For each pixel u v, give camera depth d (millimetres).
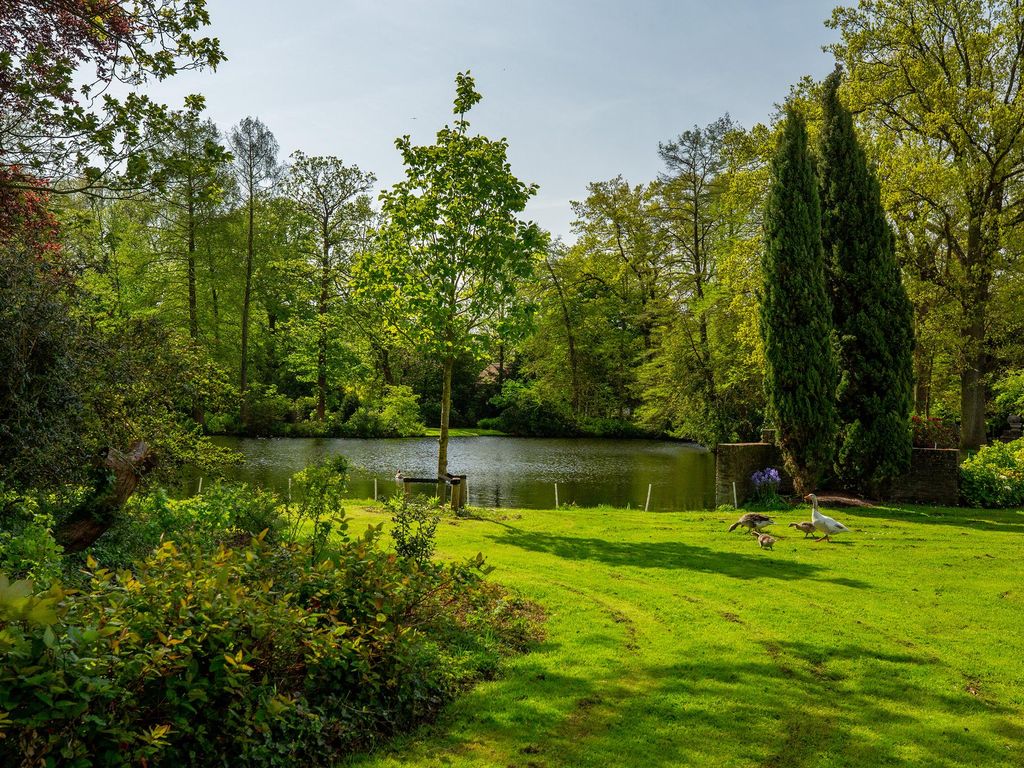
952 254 23781
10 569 5266
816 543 12172
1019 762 4676
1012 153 21953
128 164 8180
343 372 42562
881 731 5086
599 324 48281
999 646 6980
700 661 6363
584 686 5715
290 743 4199
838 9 23828
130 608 4059
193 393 11047
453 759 4445
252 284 39375
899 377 16609
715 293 33156
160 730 3492
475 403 54094
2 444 7246
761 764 4555
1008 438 30766
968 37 22781
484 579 8852
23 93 7852
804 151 16422
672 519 14789
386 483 23672
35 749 3195
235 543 8680
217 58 8898
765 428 18969
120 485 7742
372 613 5504
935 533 13109
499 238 14602
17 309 7227
